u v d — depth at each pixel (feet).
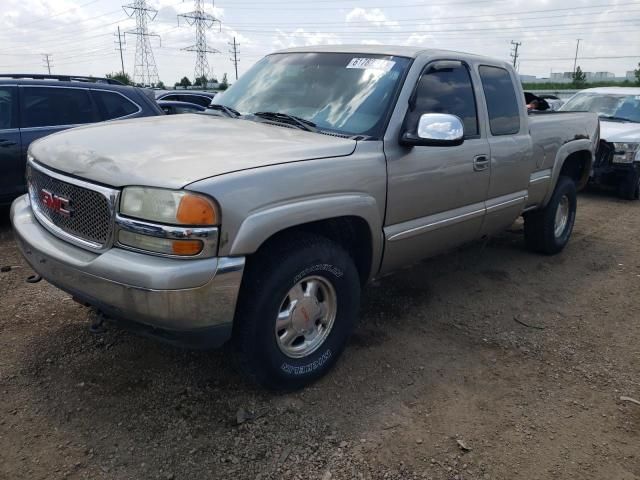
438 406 10.29
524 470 8.78
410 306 14.64
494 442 9.39
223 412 9.73
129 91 23.16
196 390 10.28
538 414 10.24
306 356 10.46
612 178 30.48
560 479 8.63
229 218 8.32
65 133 11.27
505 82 15.48
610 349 12.94
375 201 10.89
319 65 13.19
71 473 8.17
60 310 13.15
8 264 16.29
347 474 8.49
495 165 14.35
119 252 8.46
